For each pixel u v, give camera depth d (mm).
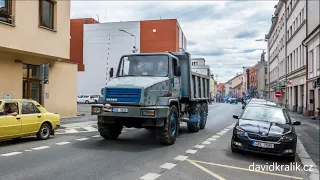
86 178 6297
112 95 10172
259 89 82812
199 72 16688
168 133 10500
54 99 20125
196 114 14977
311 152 10898
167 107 10344
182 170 7324
